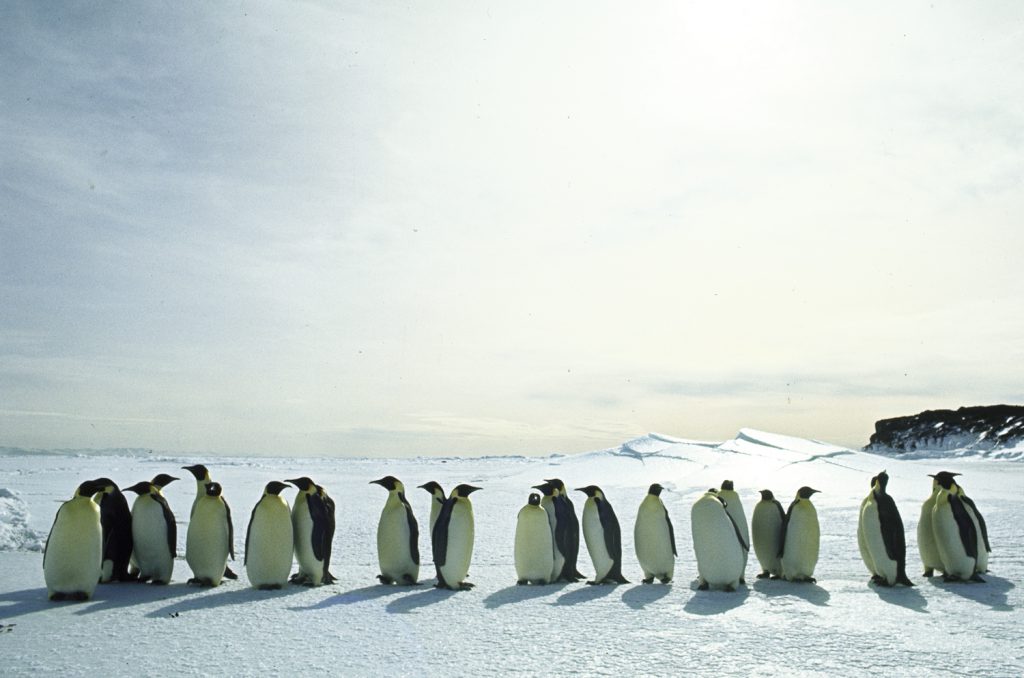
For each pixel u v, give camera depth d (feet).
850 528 37.96
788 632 19.08
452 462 163.63
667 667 16.15
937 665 16.19
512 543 36.27
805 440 74.74
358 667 16.22
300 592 24.77
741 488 55.16
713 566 24.71
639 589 25.34
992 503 46.34
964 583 25.61
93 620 20.51
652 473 66.49
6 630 19.39
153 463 133.90
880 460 67.67
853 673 15.66
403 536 26.32
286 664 16.46
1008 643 17.93
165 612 21.52
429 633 19.15
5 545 34.17
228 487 70.03
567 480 67.92
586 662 16.52
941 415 173.06
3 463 132.57
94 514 23.50
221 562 25.77
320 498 26.89
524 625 19.99
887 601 22.80
